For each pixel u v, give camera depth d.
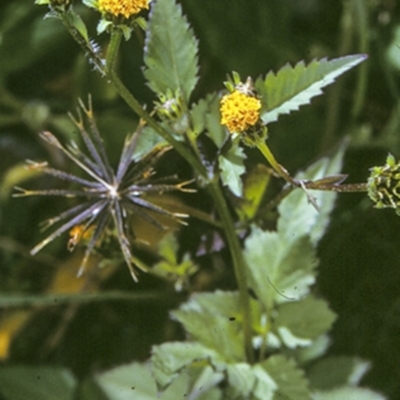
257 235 0.50
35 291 0.60
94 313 0.59
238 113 0.44
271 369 0.48
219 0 0.57
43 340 0.59
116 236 0.48
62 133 0.61
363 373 0.50
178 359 0.48
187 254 0.51
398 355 0.55
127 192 0.46
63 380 0.55
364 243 0.56
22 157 0.62
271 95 0.46
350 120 0.58
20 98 0.62
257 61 0.57
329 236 0.56
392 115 0.58
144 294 0.55
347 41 0.57
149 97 0.59
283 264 0.49
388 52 0.57
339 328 0.55
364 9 0.56
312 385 0.50
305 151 0.57
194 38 0.47
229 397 0.49
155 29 0.47
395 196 0.45
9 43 0.59
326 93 0.58
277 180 0.48
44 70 0.62
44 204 0.61
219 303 0.49
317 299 0.49
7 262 0.61
